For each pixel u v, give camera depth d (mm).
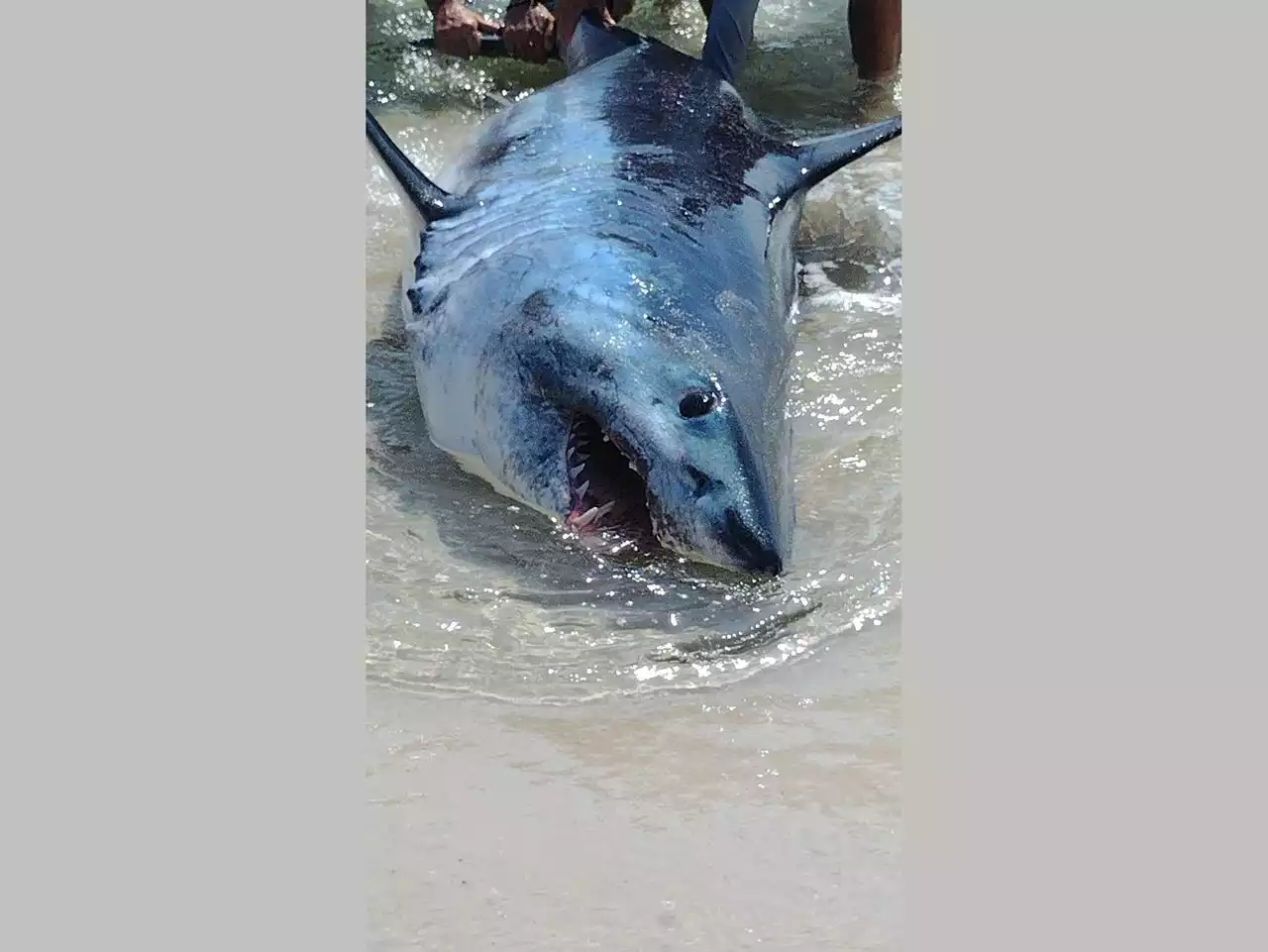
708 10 4523
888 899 3668
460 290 3949
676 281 3912
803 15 4578
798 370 4070
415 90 4441
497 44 4465
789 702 3773
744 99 4469
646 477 3756
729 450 3750
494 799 3729
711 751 3738
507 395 3857
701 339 3852
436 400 3953
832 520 3898
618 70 4320
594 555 3854
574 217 4008
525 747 3746
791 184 4191
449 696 3775
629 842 3699
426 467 3969
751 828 3711
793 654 3801
